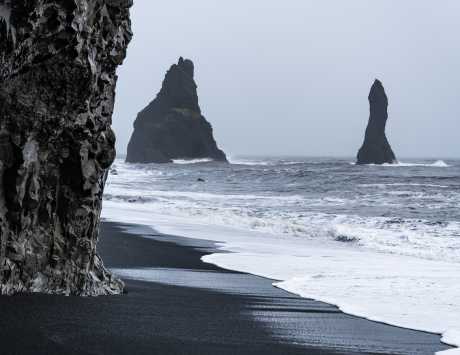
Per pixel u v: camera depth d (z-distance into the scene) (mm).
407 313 10836
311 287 13195
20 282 9734
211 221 30016
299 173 83250
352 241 24141
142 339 8133
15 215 9422
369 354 8273
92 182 10203
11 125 9141
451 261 19953
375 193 52656
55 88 9273
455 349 8617
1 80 8781
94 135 10125
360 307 11227
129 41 10805
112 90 10617
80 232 10242
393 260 18531
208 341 8344
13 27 8391
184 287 12656
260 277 14484
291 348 8312
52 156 9859
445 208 39625
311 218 31672
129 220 28438
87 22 9328
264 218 31375
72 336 7930
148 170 118938
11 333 7820
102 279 10953
